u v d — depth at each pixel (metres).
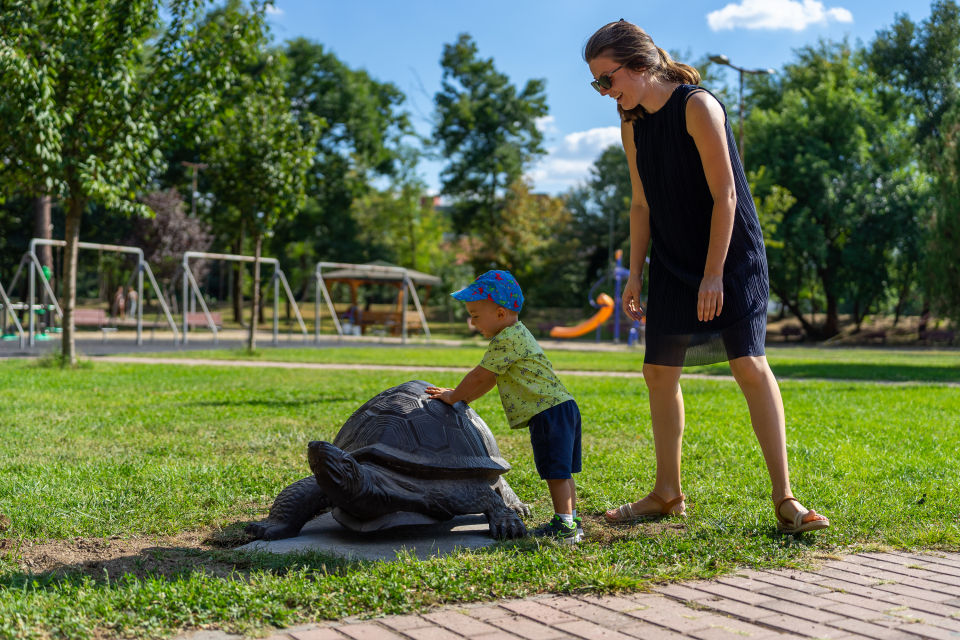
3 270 43.03
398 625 2.41
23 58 11.26
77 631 2.29
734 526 3.69
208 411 8.31
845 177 39.97
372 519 3.54
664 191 3.80
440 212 66.06
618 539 3.63
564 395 3.84
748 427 7.15
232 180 18.78
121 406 8.72
